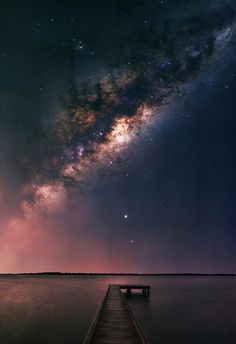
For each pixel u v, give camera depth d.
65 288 49.34
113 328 10.39
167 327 18.17
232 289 49.16
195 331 17.19
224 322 19.69
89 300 32.03
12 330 17.64
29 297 35.00
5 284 61.00
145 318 20.98
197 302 29.83
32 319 20.97
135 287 31.95
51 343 14.88
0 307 26.73
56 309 25.59
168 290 45.44
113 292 21.69
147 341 9.04
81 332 17.12
